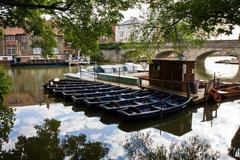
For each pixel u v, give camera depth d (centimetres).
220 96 1631
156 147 969
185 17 837
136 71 2961
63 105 1662
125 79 2191
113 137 1081
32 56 4841
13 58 4659
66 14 1000
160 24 1079
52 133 1108
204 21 723
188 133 1162
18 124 1246
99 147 953
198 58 3938
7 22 949
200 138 1085
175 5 875
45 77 3122
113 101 1426
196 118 1411
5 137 1053
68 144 980
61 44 5247
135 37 1191
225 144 1009
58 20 1052
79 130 1162
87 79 2533
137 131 1183
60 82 2292
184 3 816
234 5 648
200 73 3422
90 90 1856
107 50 5275
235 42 3347
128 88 1919
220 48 3478
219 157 883
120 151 924
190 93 1669
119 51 5078
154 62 1902
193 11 722
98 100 1494
